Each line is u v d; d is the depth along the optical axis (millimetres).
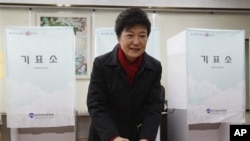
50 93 2656
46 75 2648
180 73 3111
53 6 3715
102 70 1281
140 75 1280
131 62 1260
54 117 2660
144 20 1121
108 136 1206
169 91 3527
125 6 3820
